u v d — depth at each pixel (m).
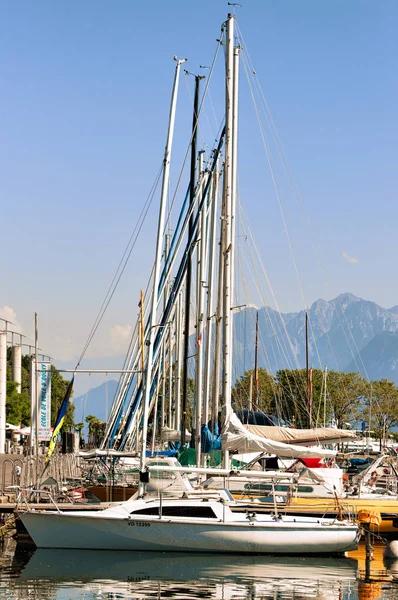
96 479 42.50
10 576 27.17
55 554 30.64
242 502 33.66
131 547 30.89
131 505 31.25
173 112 37.50
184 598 24.81
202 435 36.00
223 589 26.08
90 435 114.94
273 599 24.97
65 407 41.12
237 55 39.69
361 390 119.06
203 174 48.56
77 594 24.97
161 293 50.09
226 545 30.95
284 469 38.25
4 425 66.19
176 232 49.88
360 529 32.09
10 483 44.62
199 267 47.72
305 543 31.22
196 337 45.84
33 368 50.97
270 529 31.05
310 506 34.06
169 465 36.09
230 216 38.38
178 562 29.83
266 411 98.44
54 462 48.25
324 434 37.47
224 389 36.09
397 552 32.03
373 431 111.50
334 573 29.08
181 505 31.34
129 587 26.02
